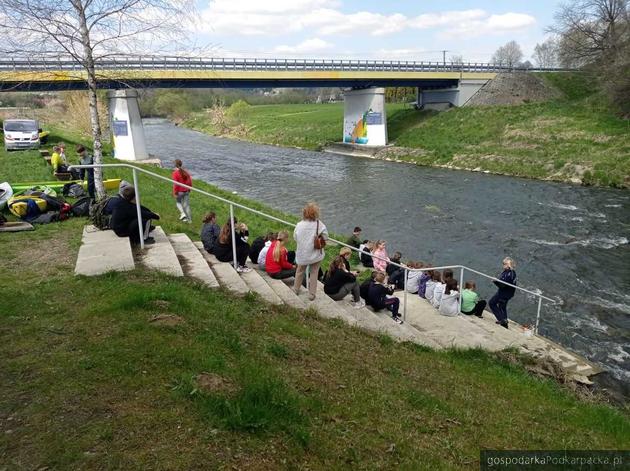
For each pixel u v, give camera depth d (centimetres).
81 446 355
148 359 478
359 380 581
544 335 1245
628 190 2991
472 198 2884
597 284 1595
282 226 1848
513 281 1180
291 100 14762
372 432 465
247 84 4966
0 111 5472
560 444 551
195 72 4291
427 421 529
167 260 820
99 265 752
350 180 3609
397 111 6269
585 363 1033
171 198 1831
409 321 1085
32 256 823
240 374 480
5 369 452
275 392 453
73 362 464
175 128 10094
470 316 1186
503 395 705
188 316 598
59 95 5938
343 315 865
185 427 384
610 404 865
